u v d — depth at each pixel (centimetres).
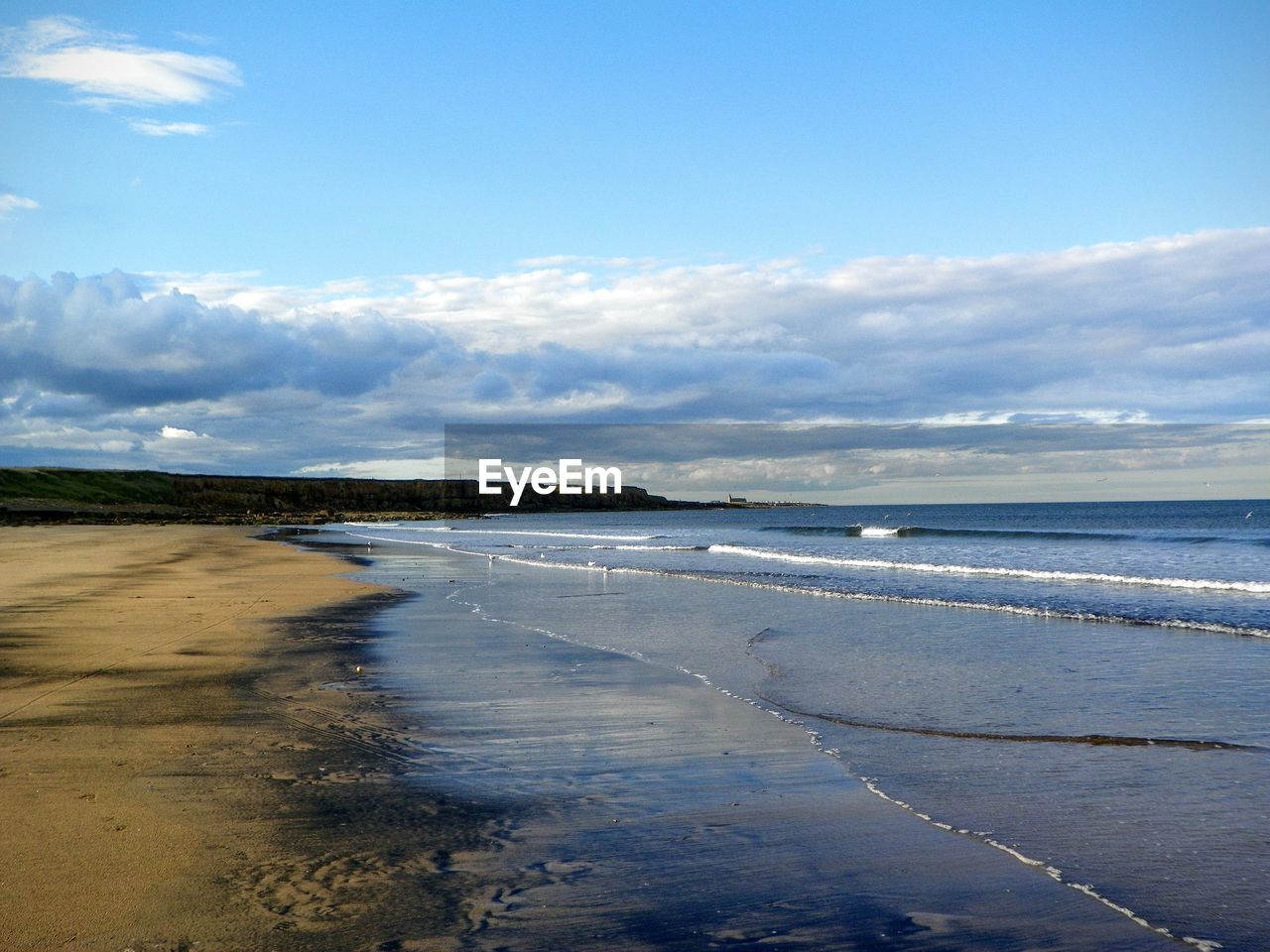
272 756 724
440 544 4916
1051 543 4400
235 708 892
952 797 640
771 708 925
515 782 667
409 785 655
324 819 578
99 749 736
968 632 1464
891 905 466
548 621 1630
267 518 11194
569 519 14100
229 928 423
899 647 1321
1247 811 608
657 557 3688
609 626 1559
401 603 1905
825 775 693
